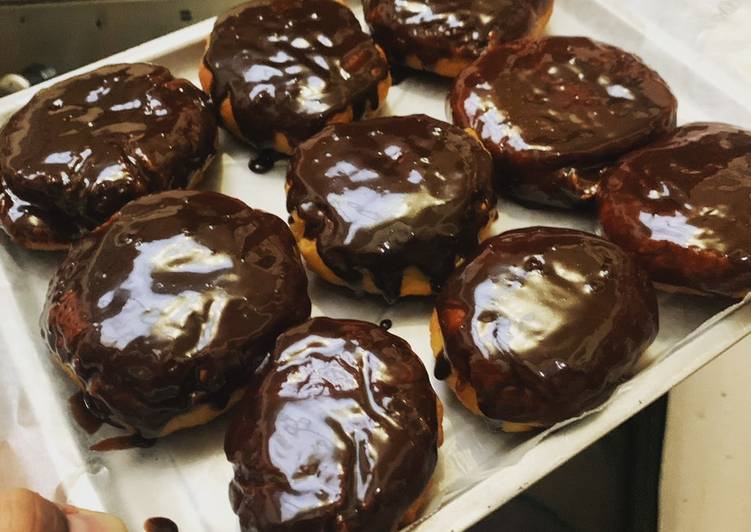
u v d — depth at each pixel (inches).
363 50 11.9
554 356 8.7
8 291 10.4
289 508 7.7
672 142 10.9
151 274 9.1
